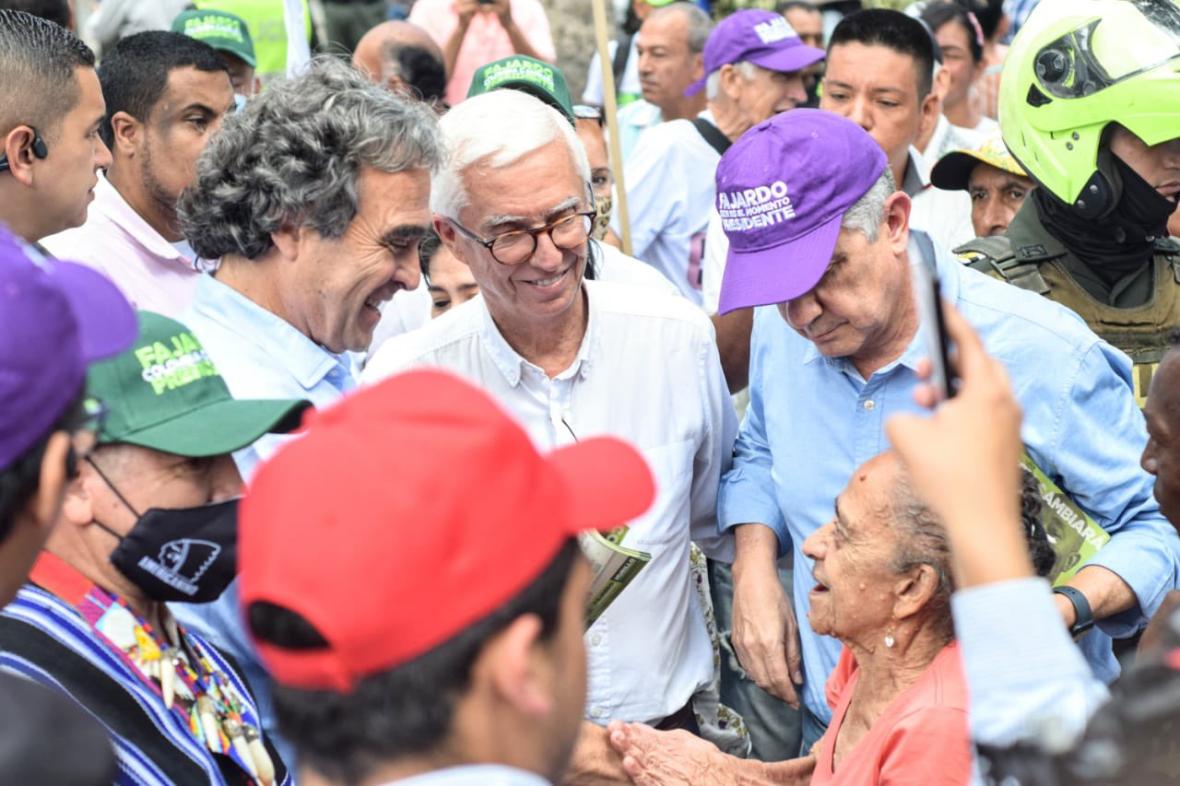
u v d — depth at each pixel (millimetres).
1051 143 3154
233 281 2668
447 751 1307
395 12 7582
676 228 5355
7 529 1511
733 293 2758
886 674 2307
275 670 1320
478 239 2754
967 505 1388
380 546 1253
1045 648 1367
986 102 6457
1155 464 2312
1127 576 2686
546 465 1371
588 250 3531
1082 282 3268
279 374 2639
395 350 3002
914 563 2215
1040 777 1371
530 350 2941
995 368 1432
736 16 5453
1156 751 1351
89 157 3410
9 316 1471
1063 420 2750
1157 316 3256
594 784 2670
